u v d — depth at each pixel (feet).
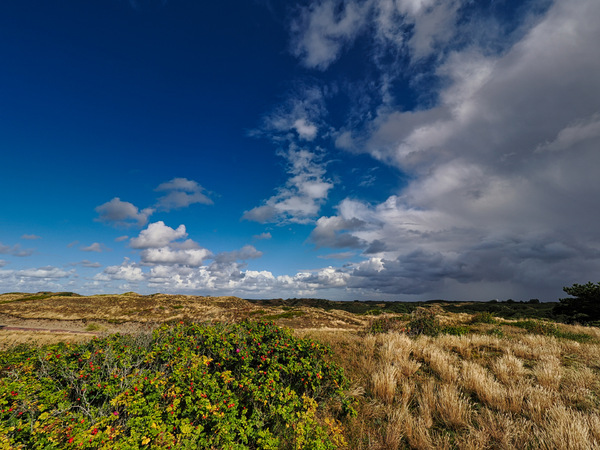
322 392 19.19
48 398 13.64
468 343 34.99
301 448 12.92
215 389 15.60
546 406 17.71
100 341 21.47
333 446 13.06
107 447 10.71
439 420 17.16
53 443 11.01
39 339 75.51
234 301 241.55
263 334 24.38
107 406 14.16
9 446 11.03
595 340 42.14
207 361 18.79
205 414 13.20
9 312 182.29
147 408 13.37
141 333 24.40
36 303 201.16
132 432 11.78
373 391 20.54
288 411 14.55
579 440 13.41
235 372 19.88
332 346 32.48
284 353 21.08
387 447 14.40
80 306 195.93
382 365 25.36
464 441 14.48
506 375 22.76
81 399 15.03
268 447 12.05
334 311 188.65
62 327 150.20
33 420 12.29
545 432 14.58
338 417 17.35
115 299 218.18
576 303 108.17
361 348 32.01
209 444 12.70
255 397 15.31
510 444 13.96
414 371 24.94
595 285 103.81
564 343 36.24
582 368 25.14
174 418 13.35
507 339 39.81
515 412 17.42
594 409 17.21
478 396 19.84
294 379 19.84
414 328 48.55
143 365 19.03
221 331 26.22
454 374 22.93
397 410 17.22
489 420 16.08
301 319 152.46
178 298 237.25
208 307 210.38
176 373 16.47
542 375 22.35
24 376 15.70
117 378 15.67
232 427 12.80
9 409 12.26
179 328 25.14
